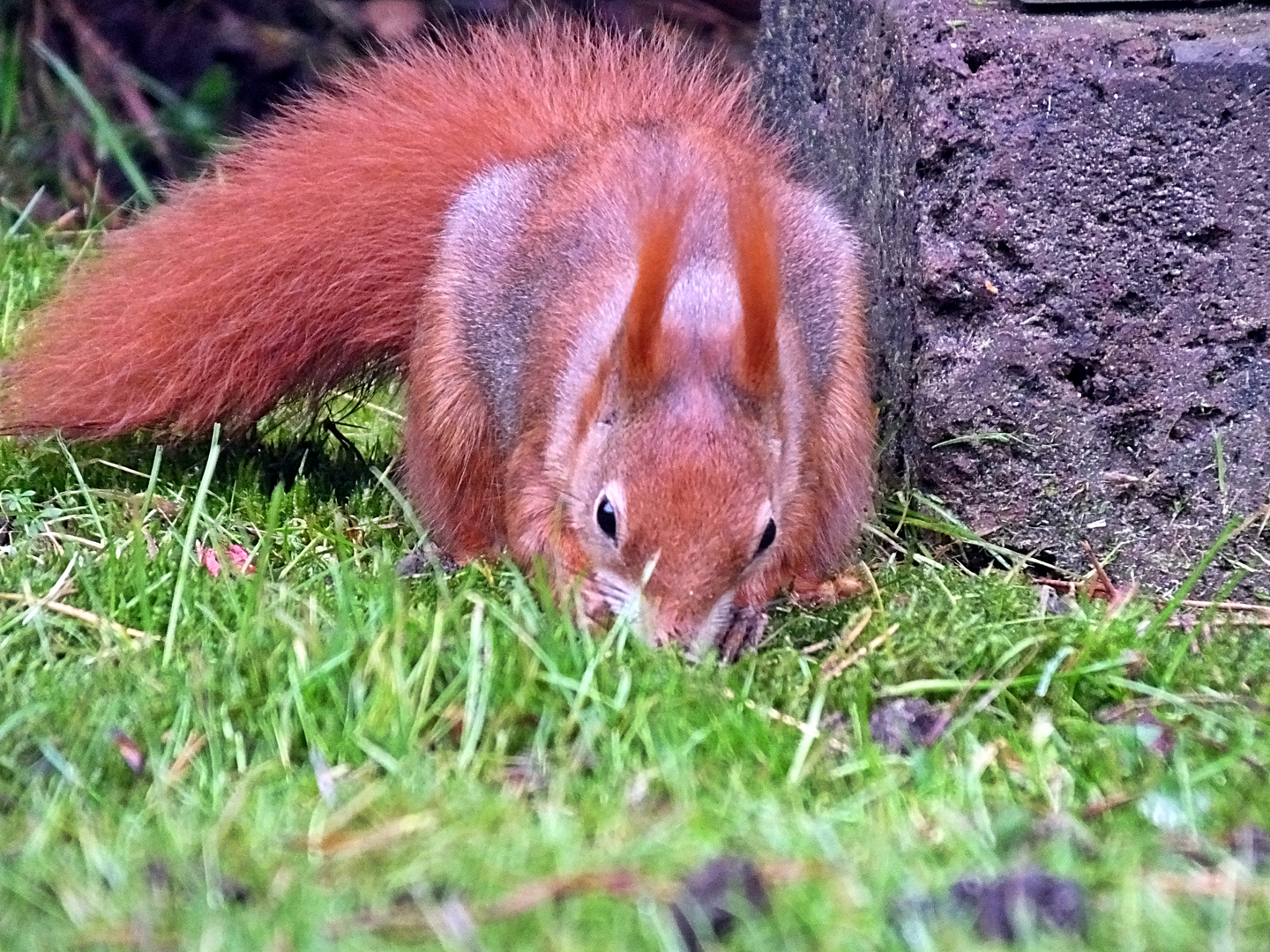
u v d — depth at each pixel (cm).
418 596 805
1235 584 880
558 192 893
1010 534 934
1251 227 888
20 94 1492
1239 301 898
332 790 628
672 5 1543
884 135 974
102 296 1026
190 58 1502
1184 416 914
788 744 684
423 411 912
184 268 1017
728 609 745
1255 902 538
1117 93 878
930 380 923
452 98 1041
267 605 773
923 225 910
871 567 912
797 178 1047
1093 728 713
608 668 709
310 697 697
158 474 990
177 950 502
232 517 923
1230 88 872
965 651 770
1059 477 927
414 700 700
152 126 1452
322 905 525
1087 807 639
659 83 1060
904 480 971
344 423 1110
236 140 1184
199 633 759
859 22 1014
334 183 1011
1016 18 912
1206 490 919
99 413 1002
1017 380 916
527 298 866
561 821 589
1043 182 890
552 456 803
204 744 671
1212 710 735
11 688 706
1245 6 924
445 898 533
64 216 1401
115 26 1499
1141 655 769
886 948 500
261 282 1006
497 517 909
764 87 1252
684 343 741
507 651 727
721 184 863
